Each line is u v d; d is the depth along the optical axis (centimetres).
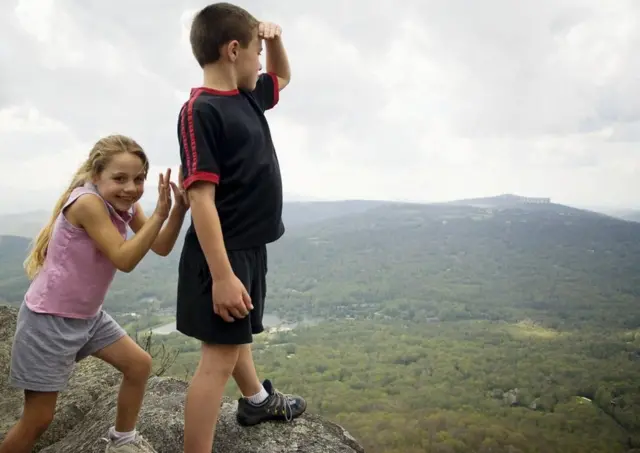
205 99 180
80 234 190
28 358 191
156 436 237
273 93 223
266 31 207
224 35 185
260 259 201
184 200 189
